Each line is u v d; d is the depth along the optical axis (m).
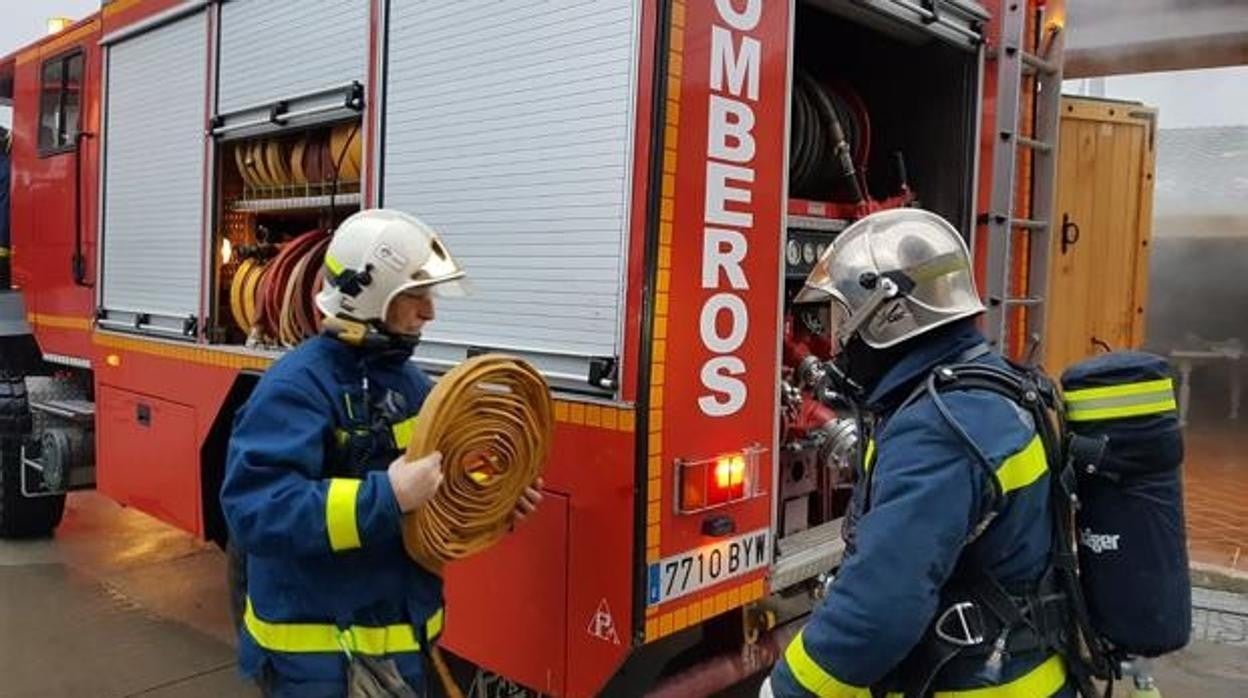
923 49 3.88
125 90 4.80
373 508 1.99
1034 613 1.77
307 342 2.26
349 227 2.21
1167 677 4.39
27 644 4.57
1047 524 1.80
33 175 5.98
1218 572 5.57
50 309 5.82
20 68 6.12
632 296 2.44
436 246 2.29
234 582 3.81
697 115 2.50
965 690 1.75
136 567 5.71
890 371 1.87
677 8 2.43
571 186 2.58
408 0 3.08
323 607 2.13
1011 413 1.75
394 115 3.12
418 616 2.22
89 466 5.52
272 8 3.72
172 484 4.35
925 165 3.89
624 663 2.48
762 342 2.73
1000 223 3.76
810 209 3.42
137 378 4.63
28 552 5.96
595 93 2.53
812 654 1.69
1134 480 1.81
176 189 4.39
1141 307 5.62
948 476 1.67
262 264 4.11
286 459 2.05
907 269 1.81
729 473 2.63
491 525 2.28
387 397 2.23
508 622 2.71
